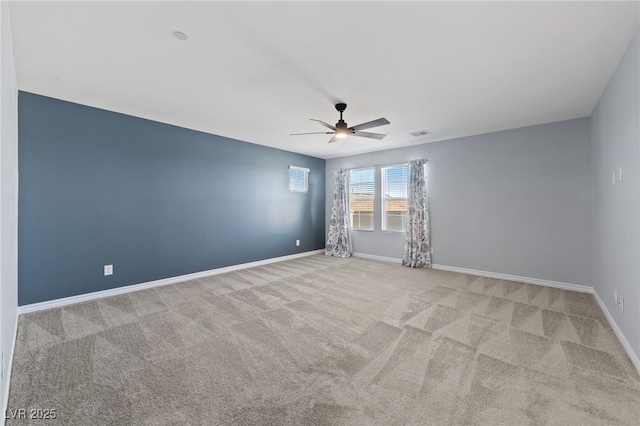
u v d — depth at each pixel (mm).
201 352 2215
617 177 2518
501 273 4438
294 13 1791
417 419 1529
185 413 1575
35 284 3068
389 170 5898
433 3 1695
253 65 2453
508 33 1994
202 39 2084
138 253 3863
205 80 2742
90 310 3084
